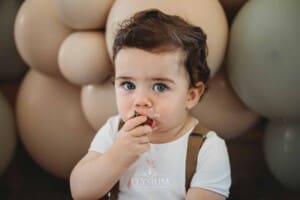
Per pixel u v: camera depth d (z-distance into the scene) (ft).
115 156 2.17
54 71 3.71
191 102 2.33
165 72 2.11
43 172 4.34
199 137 2.32
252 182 4.12
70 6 3.29
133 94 2.16
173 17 2.33
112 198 2.31
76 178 2.31
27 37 3.59
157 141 2.31
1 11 3.95
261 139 4.15
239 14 3.37
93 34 3.40
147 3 3.02
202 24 3.06
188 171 2.27
